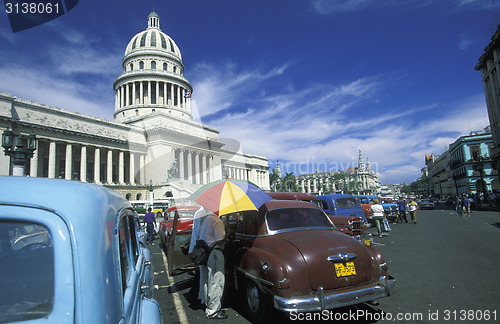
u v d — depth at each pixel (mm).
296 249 4180
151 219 15086
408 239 12742
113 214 1858
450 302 5082
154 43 68375
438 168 106812
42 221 1423
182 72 73125
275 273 3953
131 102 64250
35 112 39188
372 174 134500
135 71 64000
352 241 4535
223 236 5043
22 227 1438
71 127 42906
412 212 20203
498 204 37750
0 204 1414
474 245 10570
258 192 5117
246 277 4625
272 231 4797
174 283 7184
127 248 2406
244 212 5359
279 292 3875
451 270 7199
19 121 36531
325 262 4062
